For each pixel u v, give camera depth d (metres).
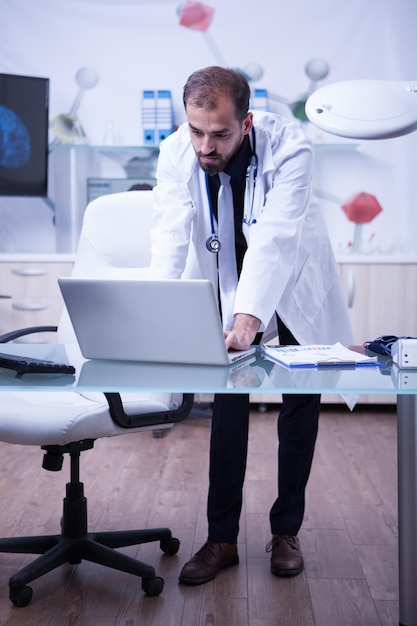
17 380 1.64
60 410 2.09
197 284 1.69
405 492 1.86
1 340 2.38
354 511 2.95
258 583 2.30
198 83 1.91
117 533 2.40
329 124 1.93
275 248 2.09
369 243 5.02
